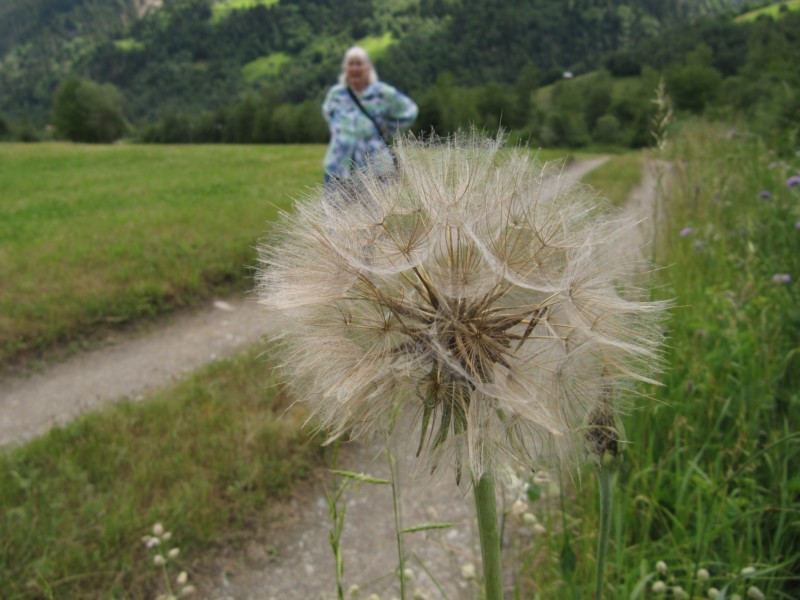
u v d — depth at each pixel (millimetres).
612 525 2791
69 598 3227
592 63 99375
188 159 32844
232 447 4316
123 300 7641
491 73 113000
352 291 1614
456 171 1625
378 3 159875
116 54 164125
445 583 3338
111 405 5125
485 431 1418
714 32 70875
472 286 1527
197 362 6445
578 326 1518
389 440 1585
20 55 196625
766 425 3080
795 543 2670
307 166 25453
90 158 34531
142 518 3646
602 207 1701
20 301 7426
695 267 4566
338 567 1721
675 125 10047
